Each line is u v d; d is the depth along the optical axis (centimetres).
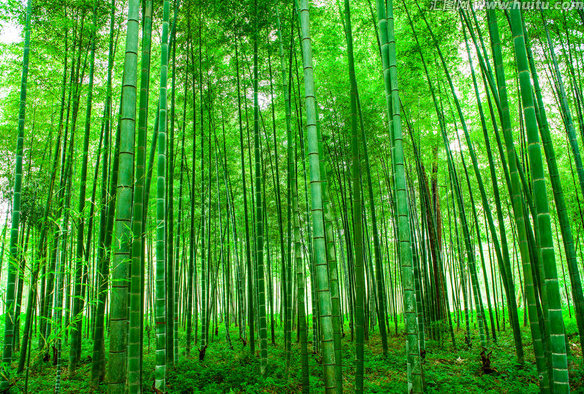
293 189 511
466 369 570
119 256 285
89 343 805
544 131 450
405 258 343
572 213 827
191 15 641
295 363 629
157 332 440
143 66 362
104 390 471
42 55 583
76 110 547
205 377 533
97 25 576
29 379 518
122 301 283
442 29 629
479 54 508
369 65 821
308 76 321
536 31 553
